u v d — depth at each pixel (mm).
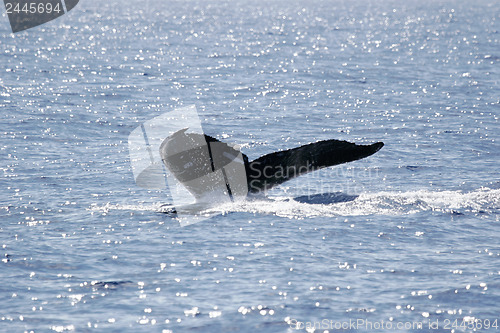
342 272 37938
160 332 30625
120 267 38625
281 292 35094
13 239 43188
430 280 36781
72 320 31750
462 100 112438
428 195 54031
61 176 60594
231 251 41250
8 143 74500
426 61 181625
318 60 183250
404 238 43781
